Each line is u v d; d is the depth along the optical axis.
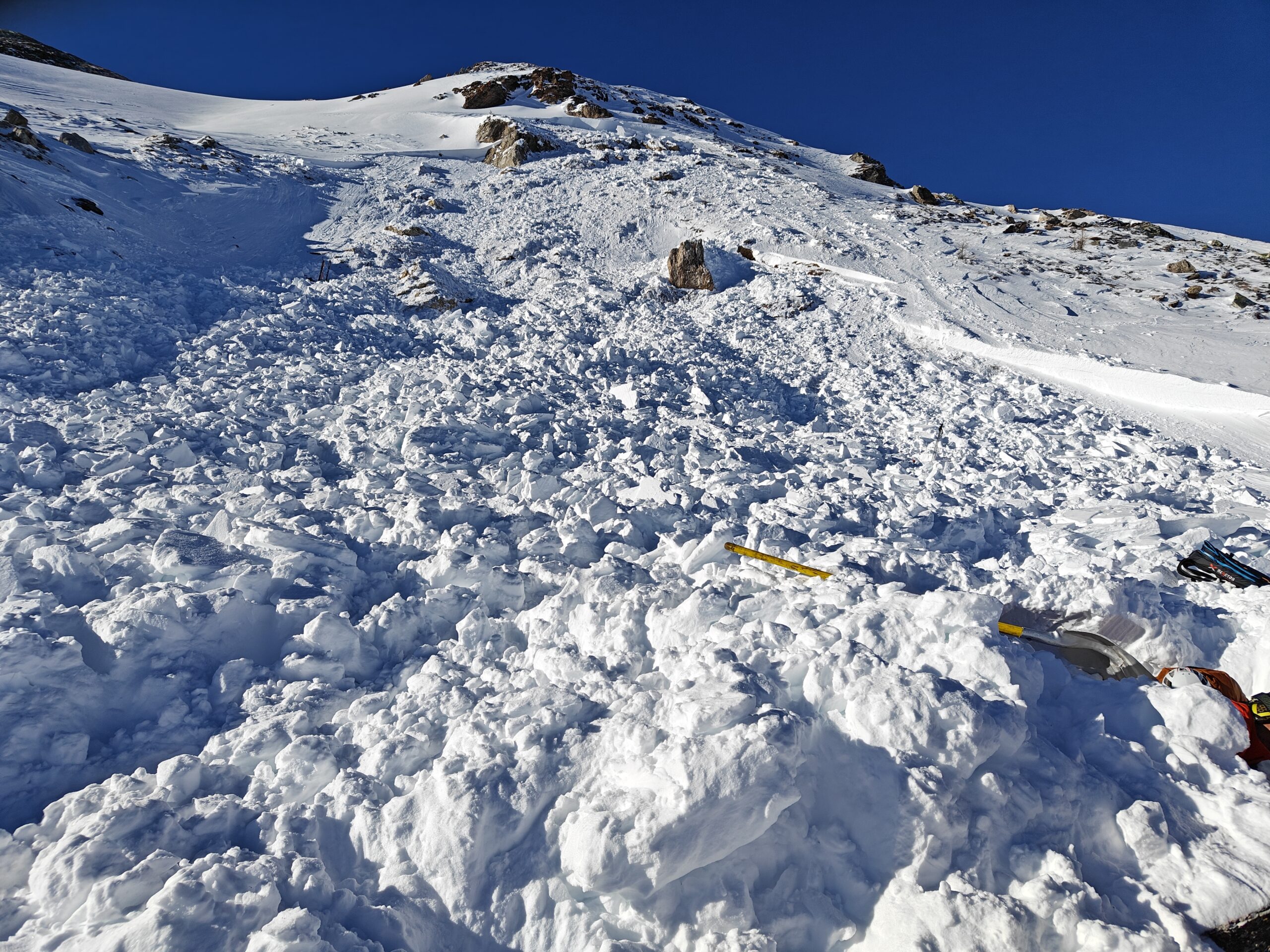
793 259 27.33
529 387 13.30
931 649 4.44
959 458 12.59
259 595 5.27
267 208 29.27
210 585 5.12
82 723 3.96
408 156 41.75
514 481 8.53
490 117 47.75
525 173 38.59
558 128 48.03
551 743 3.59
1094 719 4.10
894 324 22.12
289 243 26.94
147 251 21.16
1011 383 18.34
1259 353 19.41
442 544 6.49
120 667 4.25
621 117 55.16
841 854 3.29
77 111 41.19
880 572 6.39
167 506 6.61
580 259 28.45
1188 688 4.09
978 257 28.89
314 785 3.63
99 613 4.54
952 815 3.28
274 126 49.16
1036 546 8.02
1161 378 17.31
